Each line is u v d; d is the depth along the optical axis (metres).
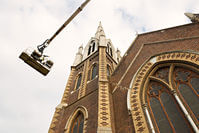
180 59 11.63
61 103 18.53
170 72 11.84
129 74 14.30
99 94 13.66
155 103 11.19
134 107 11.28
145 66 13.41
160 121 10.05
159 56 13.20
